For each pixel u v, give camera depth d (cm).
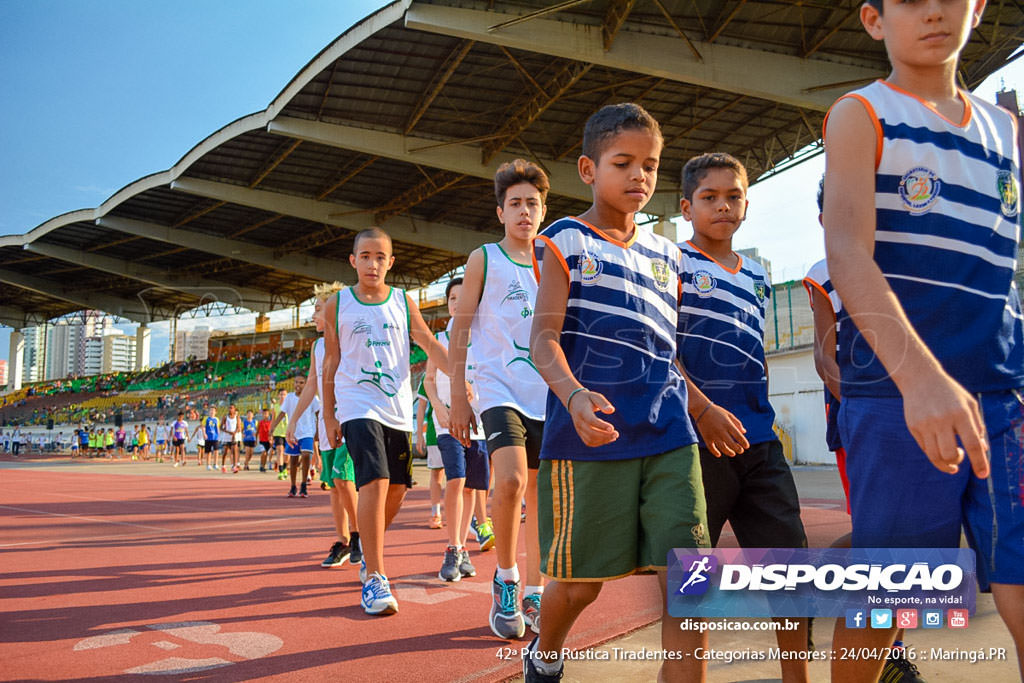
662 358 183
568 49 1788
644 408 174
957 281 136
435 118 2394
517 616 268
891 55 144
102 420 4000
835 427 195
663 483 169
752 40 1872
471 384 415
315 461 1030
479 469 430
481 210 3259
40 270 4569
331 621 296
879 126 137
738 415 225
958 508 136
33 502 919
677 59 1831
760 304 246
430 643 262
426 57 2039
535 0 1762
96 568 425
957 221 137
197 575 402
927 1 136
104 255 4122
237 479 1507
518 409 287
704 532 165
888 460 138
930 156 136
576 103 2245
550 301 181
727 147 2497
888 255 139
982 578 136
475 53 2000
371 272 345
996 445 133
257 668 234
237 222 3525
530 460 293
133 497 1005
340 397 335
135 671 232
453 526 389
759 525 214
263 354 4344
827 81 1900
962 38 138
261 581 383
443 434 397
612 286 182
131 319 5053
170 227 3609
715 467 213
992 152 143
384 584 309
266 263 3853
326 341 353
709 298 236
